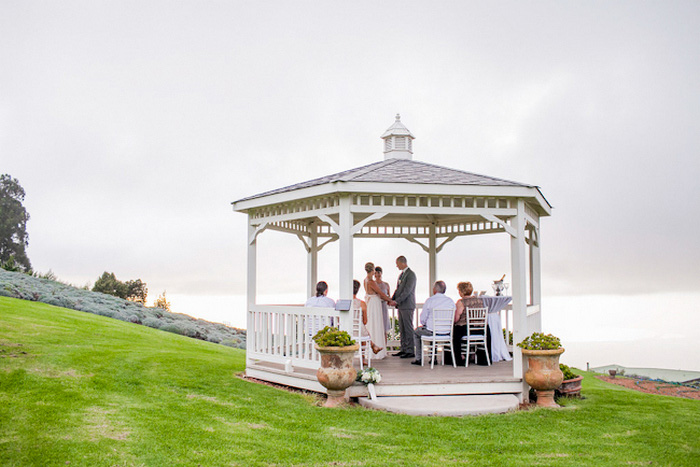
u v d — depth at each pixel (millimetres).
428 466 4934
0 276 17766
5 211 36500
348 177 7746
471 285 9031
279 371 8477
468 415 6797
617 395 8930
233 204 9438
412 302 9734
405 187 7633
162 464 4785
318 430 6000
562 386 8375
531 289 9758
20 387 6812
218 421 6234
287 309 8469
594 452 5449
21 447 4961
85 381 7469
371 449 5367
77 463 4688
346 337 7117
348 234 7598
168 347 11883
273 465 4883
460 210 7871
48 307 13883
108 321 14133
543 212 9617
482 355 8828
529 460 5141
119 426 5727
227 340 17422
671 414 7363
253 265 9383
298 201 8445
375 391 7305
